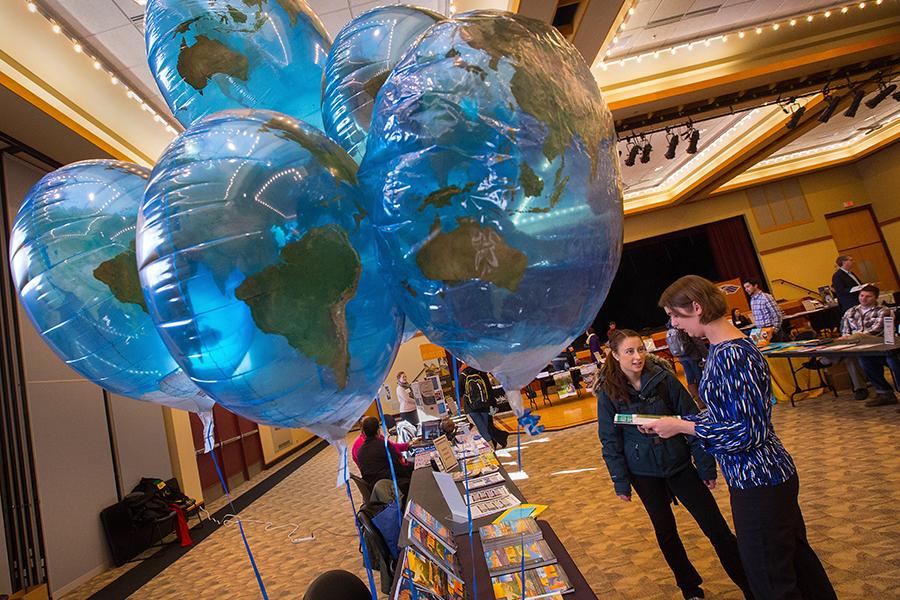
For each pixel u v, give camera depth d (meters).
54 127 4.61
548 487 4.32
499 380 0.71
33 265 0.85
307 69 0.97
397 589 1.17
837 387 5.54
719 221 13.55
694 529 2.92
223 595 3.73
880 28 6.90
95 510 5.41
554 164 0.58
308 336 0.64
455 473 2.66
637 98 6.89
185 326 0.62
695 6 5.91
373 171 0.64
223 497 8.14
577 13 5.12
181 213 0.62
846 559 2.28
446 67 0.60
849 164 13.33
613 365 2.09
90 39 4.29
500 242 0.58
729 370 1.41
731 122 9.79
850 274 6.75
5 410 4.62
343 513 5.39
